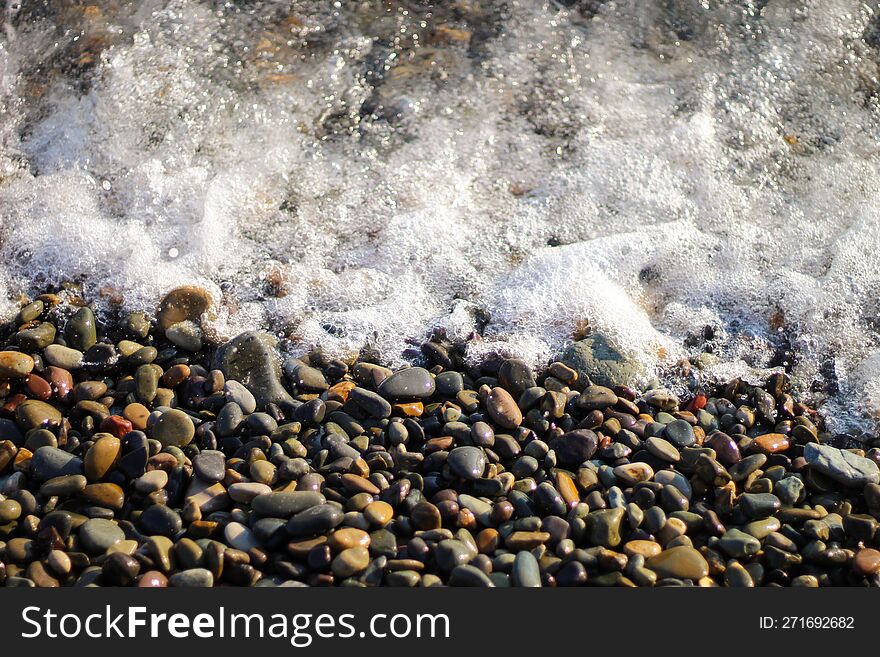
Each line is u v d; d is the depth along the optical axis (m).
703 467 5.09
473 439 5.26
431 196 7.14
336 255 6.72
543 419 5.44
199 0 8.01
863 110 7.79
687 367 5.93
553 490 4.95
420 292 6.46
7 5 7.62
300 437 5.35
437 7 8.34
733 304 6.50
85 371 5.71
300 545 4.61
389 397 5.56
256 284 6.39
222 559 4.53
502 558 4.66
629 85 7.95
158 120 7.33
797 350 6.18
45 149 7.15
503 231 6.97
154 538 4.66
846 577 4.72
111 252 6.46
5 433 5.25
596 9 8.40
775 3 8.34
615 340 6.06
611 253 6.70
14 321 5.96
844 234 6.86
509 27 8.32
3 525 4.77
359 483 4.91
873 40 8.22
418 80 7.90
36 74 7.48
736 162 7.42
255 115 7.47
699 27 8.30
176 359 5.82
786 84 7.94
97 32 7.69
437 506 4.85
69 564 4.56
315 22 8.09
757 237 6.89
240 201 6.92
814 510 5.03
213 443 5.21
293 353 5.96
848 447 5.54
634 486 5.05
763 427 5.64
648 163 7.40
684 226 6.97
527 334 6.13
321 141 7.43
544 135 7.62
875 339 6.23
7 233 6.59
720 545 4.78
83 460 5.05
